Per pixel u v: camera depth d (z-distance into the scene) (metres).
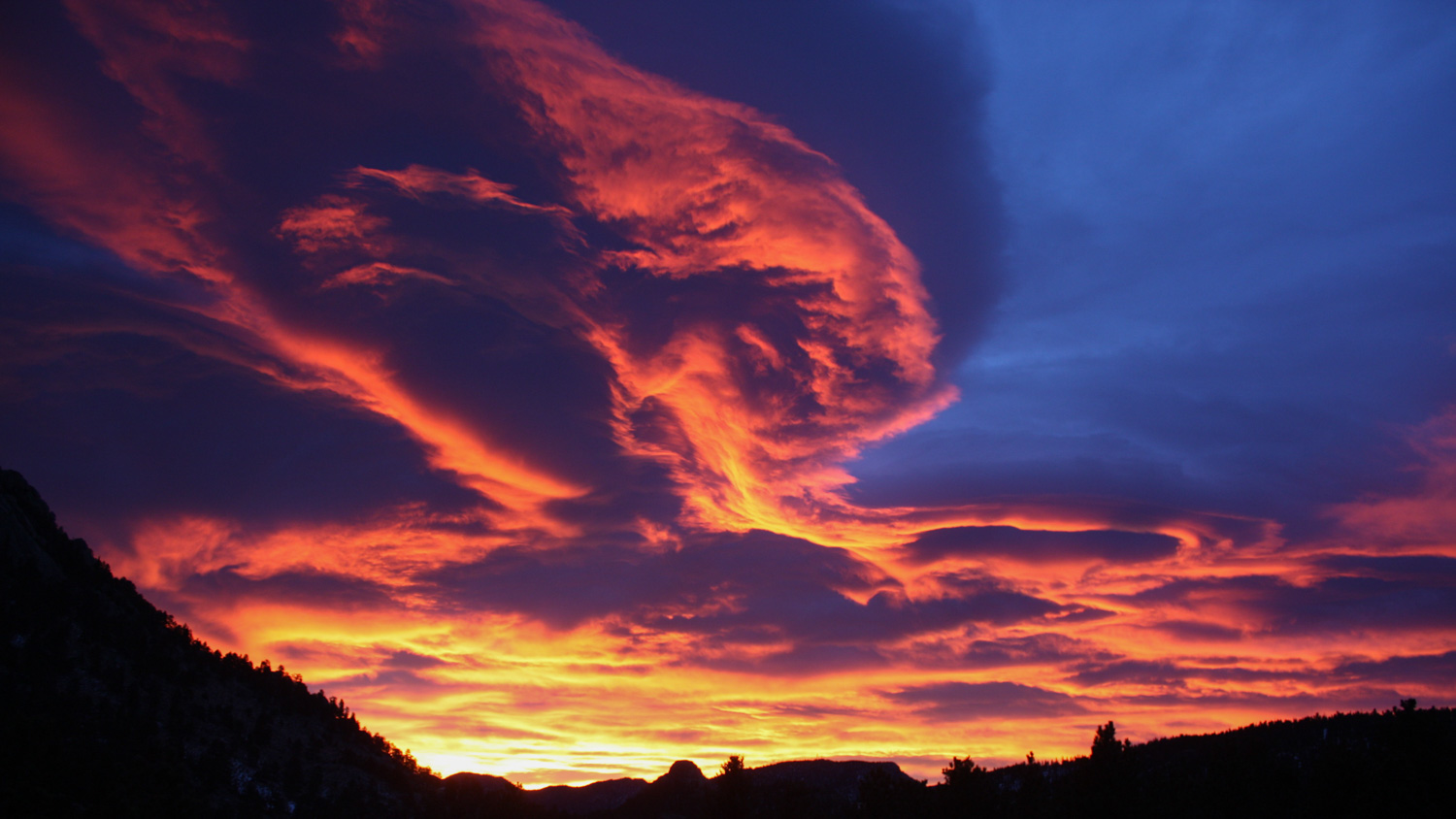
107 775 59.44
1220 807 75.50
